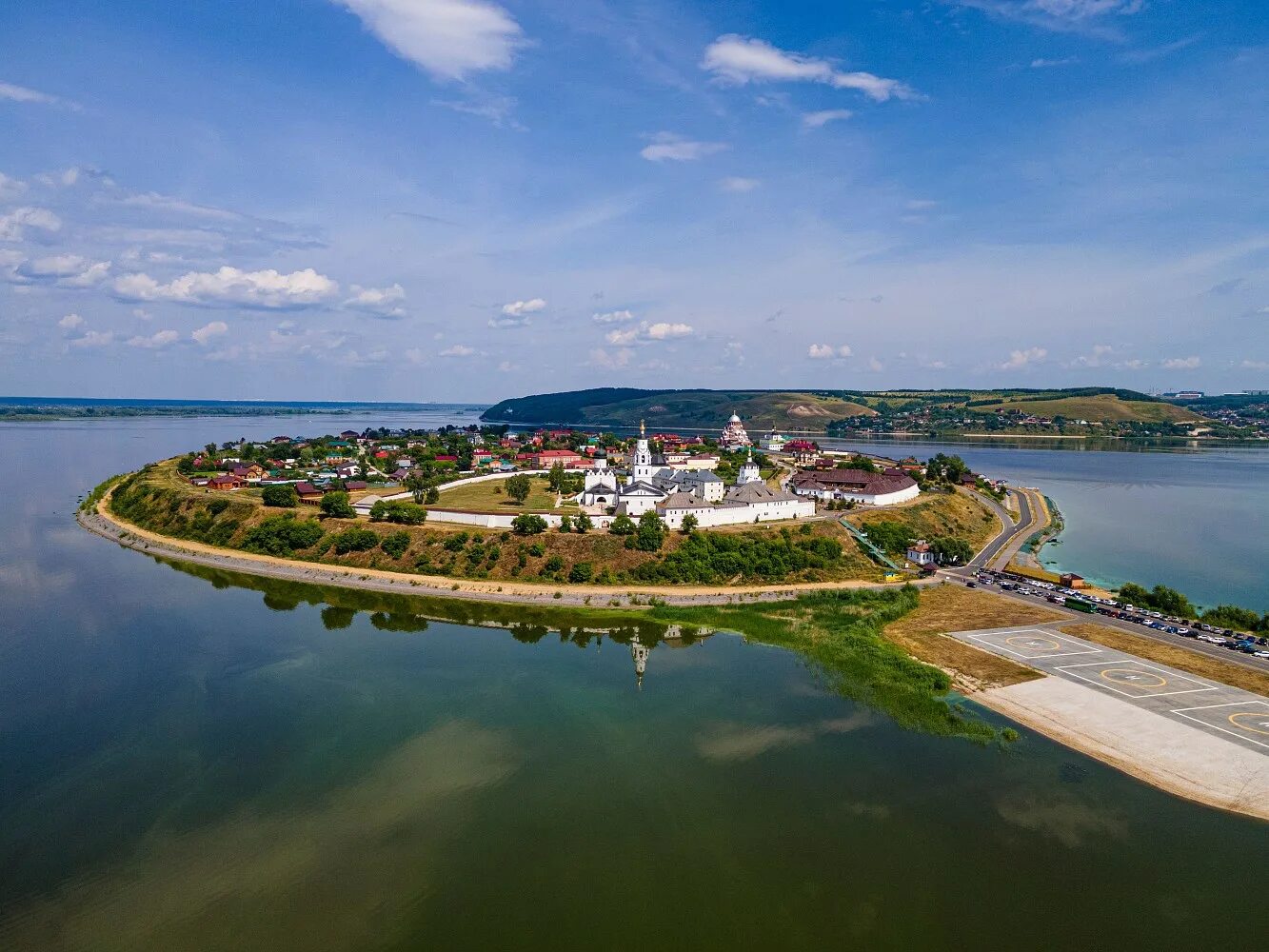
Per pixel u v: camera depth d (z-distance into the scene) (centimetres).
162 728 8350
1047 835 6456
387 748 7950
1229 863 6088
